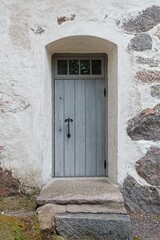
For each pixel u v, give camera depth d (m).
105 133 5.93
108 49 5.57
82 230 4.10
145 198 5.09
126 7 5.20
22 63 5.16
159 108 5.14
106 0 5.18
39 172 5.12
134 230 4.55
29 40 5.17
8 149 5.14
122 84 5.16
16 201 4.99
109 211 4.32
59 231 4.09
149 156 5.12
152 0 5.22
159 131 5.13
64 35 5.15
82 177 5.90
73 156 5.96
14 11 5.18
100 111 5.96
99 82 5.97
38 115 5.15
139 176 5.12
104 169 5.93
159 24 5.20
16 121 5.14
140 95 5.15
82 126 5.96
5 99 5.16
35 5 5.18
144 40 5.18
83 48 5.66
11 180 5.14
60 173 5.94
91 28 5.16
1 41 5.18
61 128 5.96
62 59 5.95
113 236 4.09
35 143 5.14
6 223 4.20
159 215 5.05
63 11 5.17
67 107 5.96
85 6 5.17
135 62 5.16
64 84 5.96
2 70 5.16
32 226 4.18
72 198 4.52
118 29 5.18
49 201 4.49
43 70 5.18
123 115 5.16
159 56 5.17
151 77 5.16
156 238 4.33
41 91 5.16
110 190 4.88
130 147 5.14
